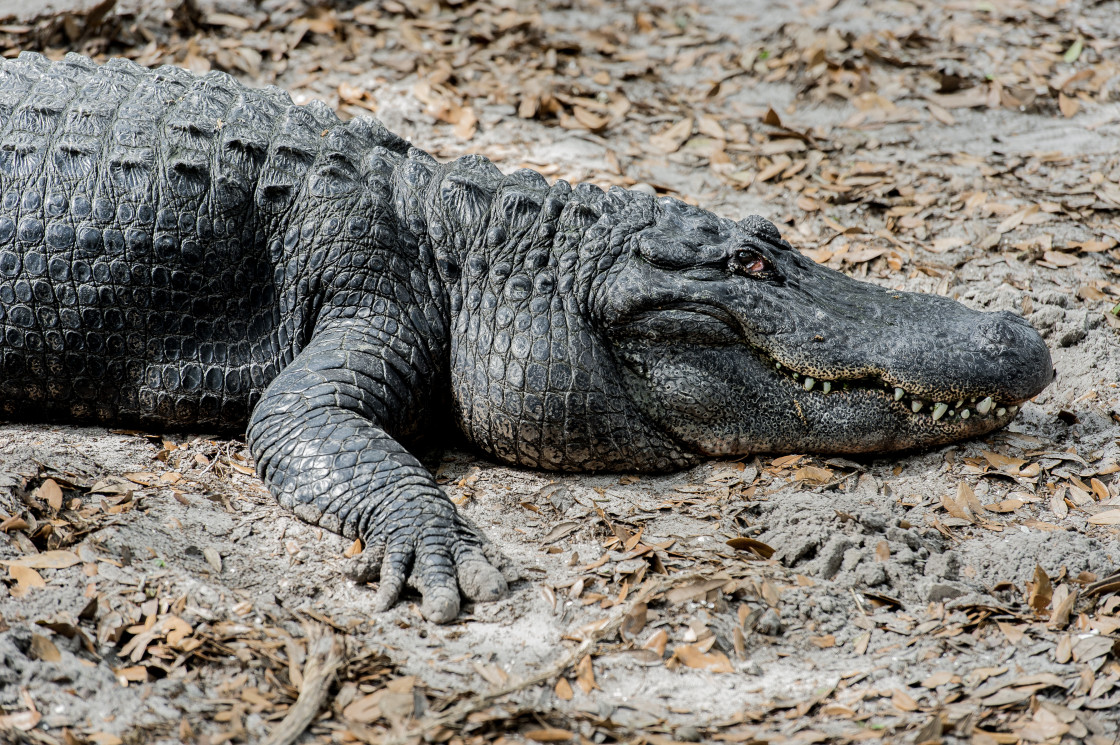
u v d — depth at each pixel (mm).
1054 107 16375
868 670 7312
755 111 16719
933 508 9070
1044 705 6918
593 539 8773
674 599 7840
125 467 9281
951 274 12758
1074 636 7516
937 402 9461
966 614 7793
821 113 16688
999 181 14672
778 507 8906
